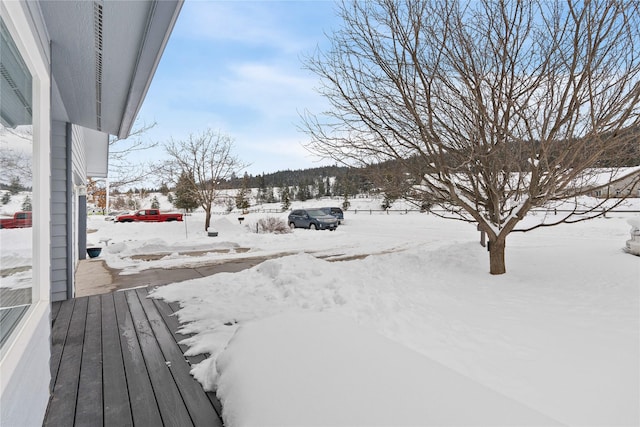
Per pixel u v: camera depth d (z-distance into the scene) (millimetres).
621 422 2174
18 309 2205
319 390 1637
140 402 2488
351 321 2572
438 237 15852
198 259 10336
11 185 2061
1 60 1867
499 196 6027
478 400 1513
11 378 1589
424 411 1432
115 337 3773
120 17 2795
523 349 3203
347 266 6984
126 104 4727
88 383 2766
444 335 3580
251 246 13336
